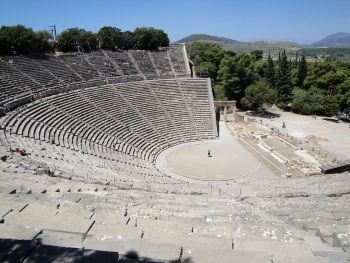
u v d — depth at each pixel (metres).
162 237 9.57
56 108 53.09
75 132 49.31
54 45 80.69
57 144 42.47
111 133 54.69
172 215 15.10
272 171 49.38
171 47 96.06
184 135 62.62
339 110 85.12
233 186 36.06
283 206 20.80
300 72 102.50
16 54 67.69
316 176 41.50
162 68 81.44
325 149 59.78
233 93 87.69
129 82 71.62
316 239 12.18
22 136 40.28
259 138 64.00
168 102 68.62
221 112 81.94
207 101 70.44
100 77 70.94
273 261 7.92
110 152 48.69
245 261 7.52
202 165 51.84
